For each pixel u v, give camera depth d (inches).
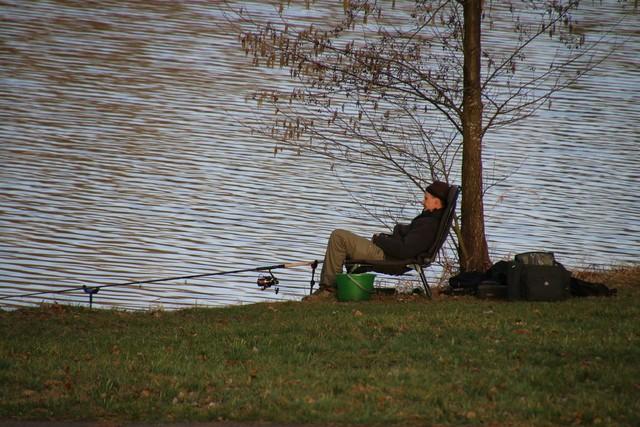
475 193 1086.4
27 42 2891.2
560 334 774.5
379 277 1314.0
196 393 635.5
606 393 626.5
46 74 2556.6
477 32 1075.3
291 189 1804.9
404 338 762.2
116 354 733.3
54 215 1609.3
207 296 1293.1
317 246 1529.3
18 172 1818.4
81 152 1969.7
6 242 1476.4
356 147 1951.3
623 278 1079.6
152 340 778.2
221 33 3189.0
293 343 756.6
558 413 589.9
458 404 610.2
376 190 1800.0
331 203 1729.8
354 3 1164.5
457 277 1010.1
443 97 1117.1
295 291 1331.2
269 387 643.5
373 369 682.8
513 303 915.4
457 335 772.6
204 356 724.0
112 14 3383.4
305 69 1119.6
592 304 895.7
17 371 680.4
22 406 608.4
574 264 1409.9
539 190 1825.8
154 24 3255.4
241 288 1334.9
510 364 691.4
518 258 945.5
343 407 605.9
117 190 1756.9
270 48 1125.7
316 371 678.5
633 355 705.0
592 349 722.8
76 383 655.1
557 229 1620.3
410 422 582.2
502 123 1253.1
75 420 589.0
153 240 1524.4
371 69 1112.2
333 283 986.1
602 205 1748.3
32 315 899.4
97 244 1493.6
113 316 904.9
